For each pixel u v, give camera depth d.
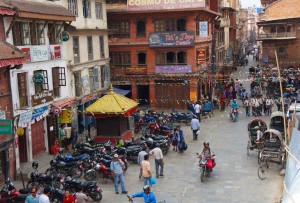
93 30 31.94
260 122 21.98
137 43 38.12
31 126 21.70
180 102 37.72
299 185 6.96
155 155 18.20
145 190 12.59
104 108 23.77
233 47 70.06
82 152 20.48
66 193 13.16
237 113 31.95
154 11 36.84
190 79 37.03
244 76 56.00
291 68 49.25
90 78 31.67
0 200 14.82
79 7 29.61
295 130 8.62
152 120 28.73
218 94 41.84
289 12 51.88
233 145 23.91
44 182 16.61
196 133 25.69
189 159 21.42
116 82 39.00
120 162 16.55
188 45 36.28
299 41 50.97
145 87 40.03
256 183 17.23
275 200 15.25
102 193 16.75
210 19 43.62
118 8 37.88
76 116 28.19
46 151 23.48
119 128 24.38
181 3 36.03
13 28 20.22
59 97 24.98
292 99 32.12
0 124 15.68
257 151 22.08
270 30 53.28
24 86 20.88
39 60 22.25
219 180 17.81
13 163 19.02
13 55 17.72
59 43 25.38
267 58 53.19
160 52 37.62
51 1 25.11
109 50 39.19
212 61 41.84
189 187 17.06
